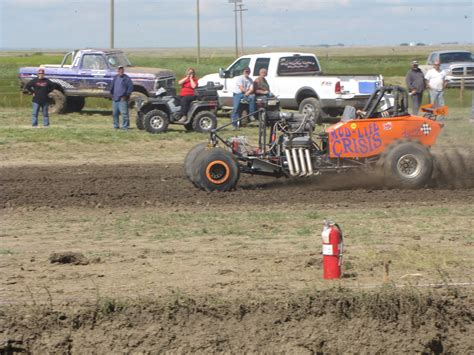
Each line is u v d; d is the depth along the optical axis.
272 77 35.88
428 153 18.36
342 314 9.77
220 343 9.50
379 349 9.66
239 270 11.12
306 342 9.57
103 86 36.31
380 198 17.53
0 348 9.24
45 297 9.91
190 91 30.02
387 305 9.85
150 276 10.83
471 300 10.09
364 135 18.27
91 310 9.55
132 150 26.33
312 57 36.75
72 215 15.88
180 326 9.55
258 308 9.71
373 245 12.57
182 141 28.12
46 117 31.53
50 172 21.92
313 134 19.14
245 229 14.06
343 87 33.84
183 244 12.87
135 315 9.56
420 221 14.75
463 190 18.42
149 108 30.09
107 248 12.62
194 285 10.38
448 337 9.84
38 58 140.25
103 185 19.69
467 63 46.88
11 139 27.42
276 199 17.50
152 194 18.27
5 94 49.41
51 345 9.34
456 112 37.41
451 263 11.45
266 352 9.50
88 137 28.20
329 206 16.59
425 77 33.38
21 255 12.16
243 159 18.45
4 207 16.86
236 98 31.22
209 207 16.61
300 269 11.16
